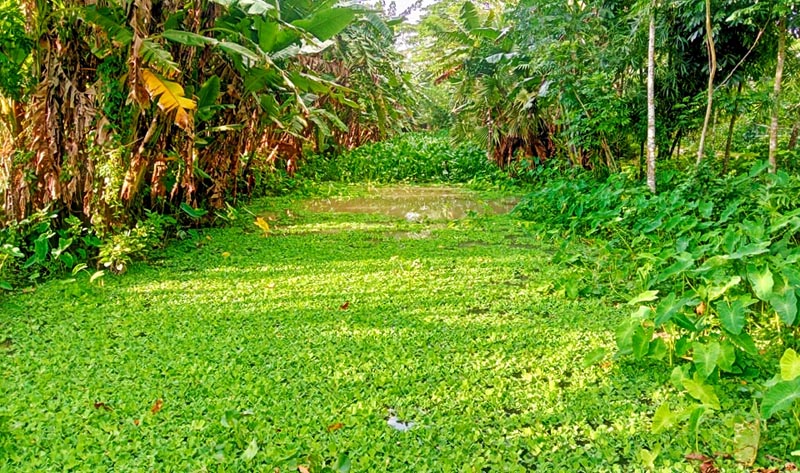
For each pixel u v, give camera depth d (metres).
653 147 6.59
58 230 4.88
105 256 4.61
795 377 2.16
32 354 3.10
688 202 5.61
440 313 3.82
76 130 4.66
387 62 14.36
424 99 20.98
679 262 3.33
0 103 4.70
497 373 2.92
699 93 7.13
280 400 2.62
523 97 9.85
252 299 4.09
